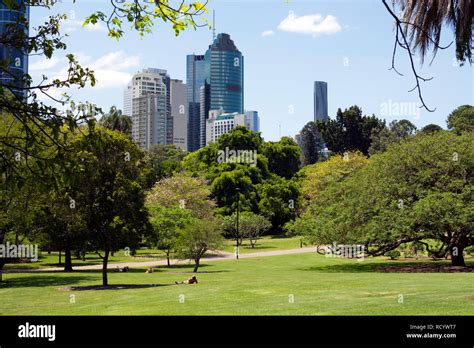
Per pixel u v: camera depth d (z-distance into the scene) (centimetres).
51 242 3378
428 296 1438
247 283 2058
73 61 611
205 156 7938
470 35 446
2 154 577
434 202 2753
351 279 2117
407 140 3366
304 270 3216
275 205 7019
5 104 555
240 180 6950
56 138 570
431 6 442
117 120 7375
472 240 3031
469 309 1188
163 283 2433
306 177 8038
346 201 3222
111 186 2108
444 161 3022
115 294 1880
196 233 3262
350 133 10238
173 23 641
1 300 1864
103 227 2169
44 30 627
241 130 8381
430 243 4100
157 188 5781
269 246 6059
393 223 2872
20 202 2355
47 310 1484
